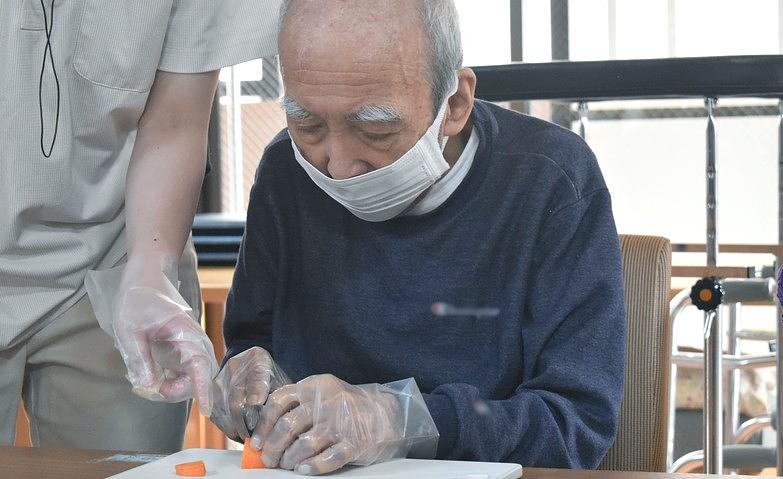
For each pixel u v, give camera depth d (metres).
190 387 1.45
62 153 1.70
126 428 1.85
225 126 5.00
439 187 1.65
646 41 5.06
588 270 1.60
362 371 1.75
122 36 1.66
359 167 1.46
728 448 2.90
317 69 1.37
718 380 2.26
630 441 1.79
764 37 4.97
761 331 3.82
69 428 1.87
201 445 3.56
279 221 1.77
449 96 1.48
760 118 4.94
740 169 5.00
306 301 1.78
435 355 1.69
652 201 5.15
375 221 1.68
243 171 5.02
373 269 1.71
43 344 1.82
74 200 1.75
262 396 1.40
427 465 1.35
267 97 4.99
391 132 1.42
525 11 5.07
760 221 5.00
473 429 1.42
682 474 1.29
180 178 1.73
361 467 1.35
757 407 4.31
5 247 1.73
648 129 5.11
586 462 1.53
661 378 1.80
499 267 1.66
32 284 1.77
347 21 1.37
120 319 1.51
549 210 1.64
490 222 1.65
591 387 1.52
